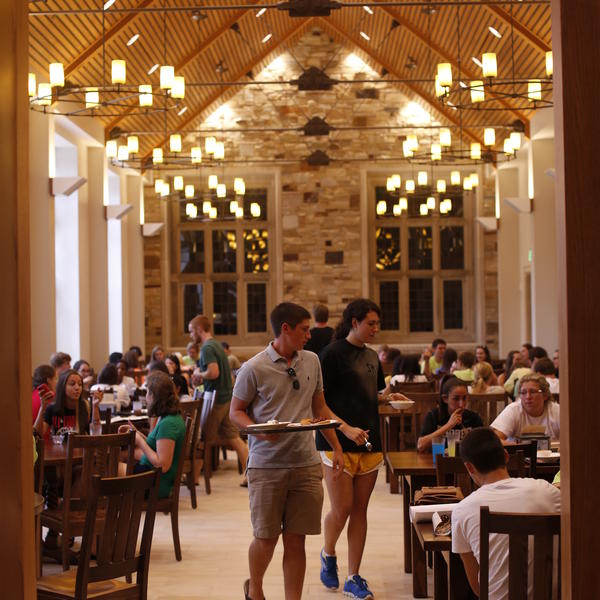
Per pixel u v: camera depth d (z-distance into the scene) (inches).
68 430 252.5
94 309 582.9
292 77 721.6
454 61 560.4
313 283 731.4
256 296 755.4
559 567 126.4
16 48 110.9
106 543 152.7
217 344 351.3
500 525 122.6
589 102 111.7
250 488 170.7
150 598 204.4
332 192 731.4
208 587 213.3
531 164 583.5
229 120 725.3
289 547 171.3
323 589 209.2
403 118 722.2
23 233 112.0
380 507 304.5
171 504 239.5
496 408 306.7
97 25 453.7
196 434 307.6
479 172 733.9
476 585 137.7
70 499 210.8
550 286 581.0
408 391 350.9
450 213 749.3
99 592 154.6
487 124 639.1
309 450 171.5
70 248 553.6
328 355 201.2
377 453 201.9
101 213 584.4
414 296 752.3
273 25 639.8
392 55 644.7
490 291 731.4
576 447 110.8
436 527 160.6
